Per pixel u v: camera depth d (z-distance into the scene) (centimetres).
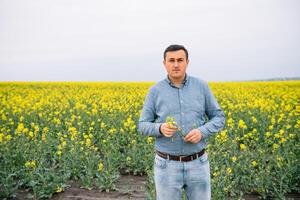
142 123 353
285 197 598
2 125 1075
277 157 639
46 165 709
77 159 716
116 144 812
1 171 632
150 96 357
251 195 617
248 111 1135
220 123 348
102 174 677
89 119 1120
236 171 636
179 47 338
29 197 616
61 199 610
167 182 346
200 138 330
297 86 2845
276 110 1297
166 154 344
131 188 666
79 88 2917
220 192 542
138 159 750
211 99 355
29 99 1800
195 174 344
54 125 1085
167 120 325
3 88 2933
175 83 350
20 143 753
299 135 824
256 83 3275
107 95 1959
